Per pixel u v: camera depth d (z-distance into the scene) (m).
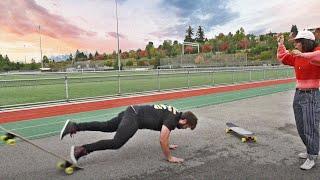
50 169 4.70
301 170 4.69
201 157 5.30
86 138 6.48
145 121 4.86
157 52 95.12
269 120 8.45
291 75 28.11
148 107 4.94
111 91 15.00
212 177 4.43
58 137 6.64
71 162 4.59
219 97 14.10
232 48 94.31
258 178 4.39
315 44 4.55
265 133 6.97
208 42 107.50
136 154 5.42
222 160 5.15
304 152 5.54
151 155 5.38
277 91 16.97
